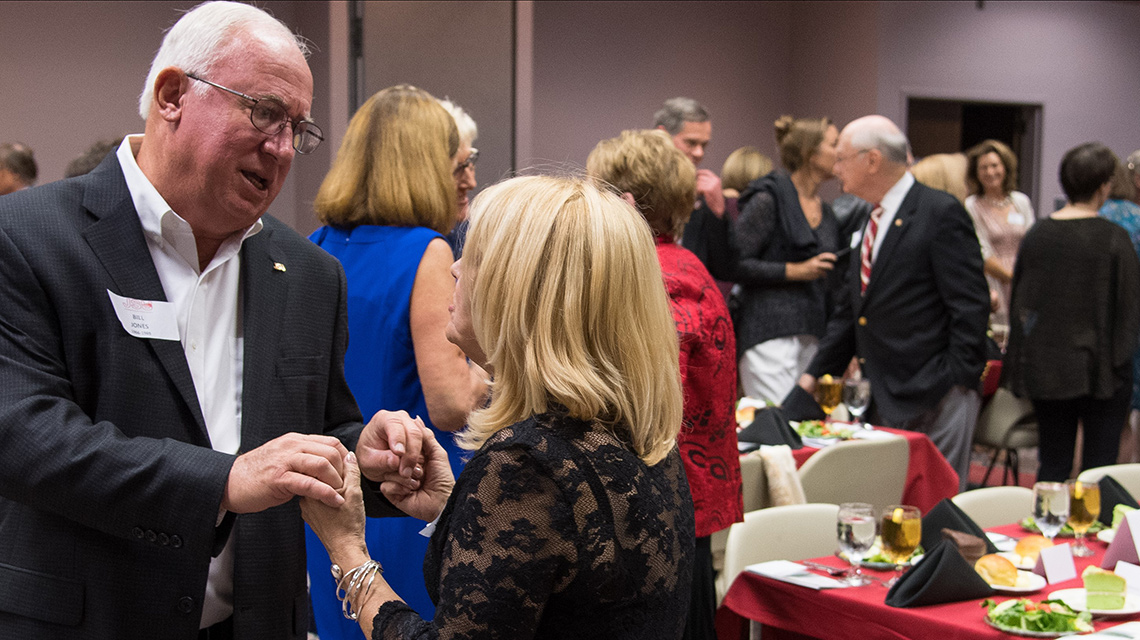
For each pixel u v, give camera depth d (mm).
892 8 8453
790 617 2305
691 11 8773
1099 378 4898
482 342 1315
